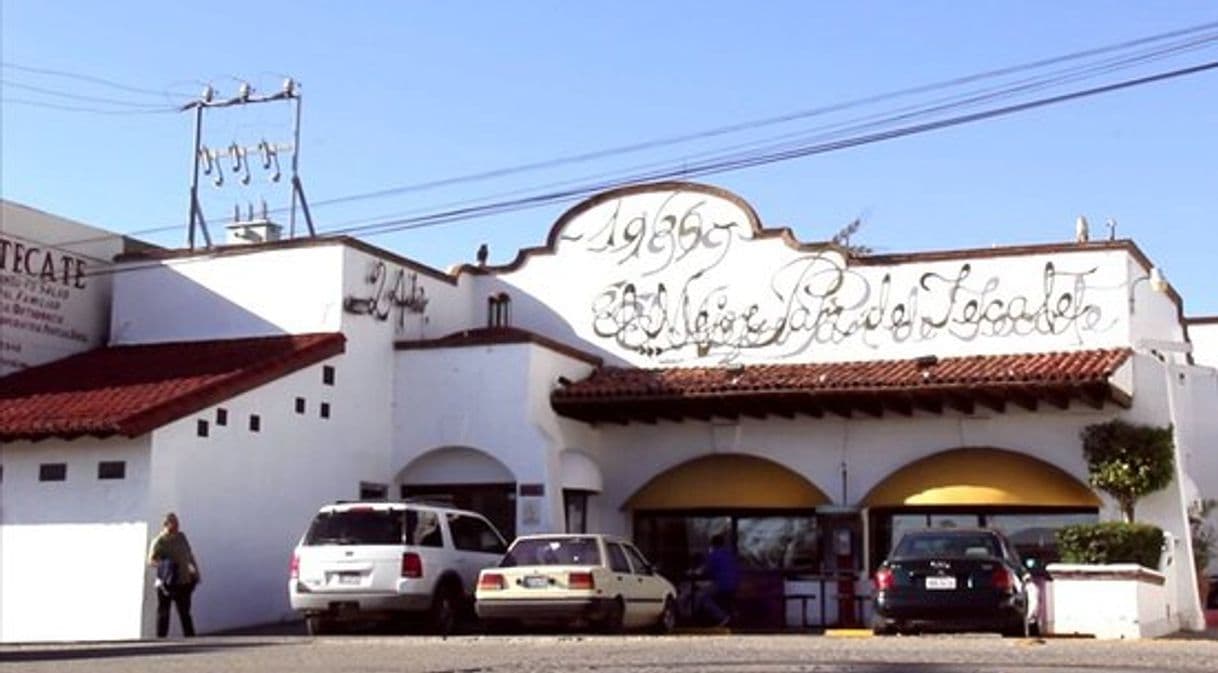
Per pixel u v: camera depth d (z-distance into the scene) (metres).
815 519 27.53
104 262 29.48
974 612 18.69
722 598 25.20
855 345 27.89
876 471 26.83
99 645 18.88
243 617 24.14
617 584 21.25
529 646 16.91
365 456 27.38
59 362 27.77
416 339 29.12
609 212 30.30
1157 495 25.05
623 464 28.72
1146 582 21.41
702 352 29.00
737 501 27.39
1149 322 27.75
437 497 27.98
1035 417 25.94
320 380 26.39
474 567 22.48
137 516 22.94
